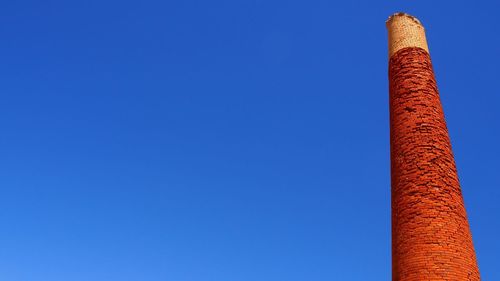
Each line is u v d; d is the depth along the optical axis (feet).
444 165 59.67
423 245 53.98
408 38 71.92
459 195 58.85
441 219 55.31
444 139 62.28
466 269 52.95
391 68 71.31
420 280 52.19
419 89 66.03
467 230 56.70
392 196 61.21
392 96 68.59
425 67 68.80
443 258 52.70
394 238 57.98
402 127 63.93
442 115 65.16
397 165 61.93
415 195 57.62
